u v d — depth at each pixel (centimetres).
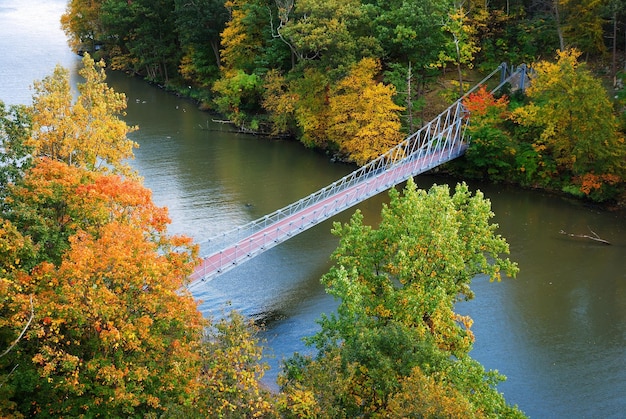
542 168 5912
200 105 8806
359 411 2519
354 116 6241
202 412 2123
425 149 6366
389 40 6619
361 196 4984
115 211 2736
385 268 3120
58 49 11494
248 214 5384
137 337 2322
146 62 9794
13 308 2194
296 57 7562
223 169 6469
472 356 3697
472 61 7519
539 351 3731
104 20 10006
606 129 5303
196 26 8519
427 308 2775
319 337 2753
